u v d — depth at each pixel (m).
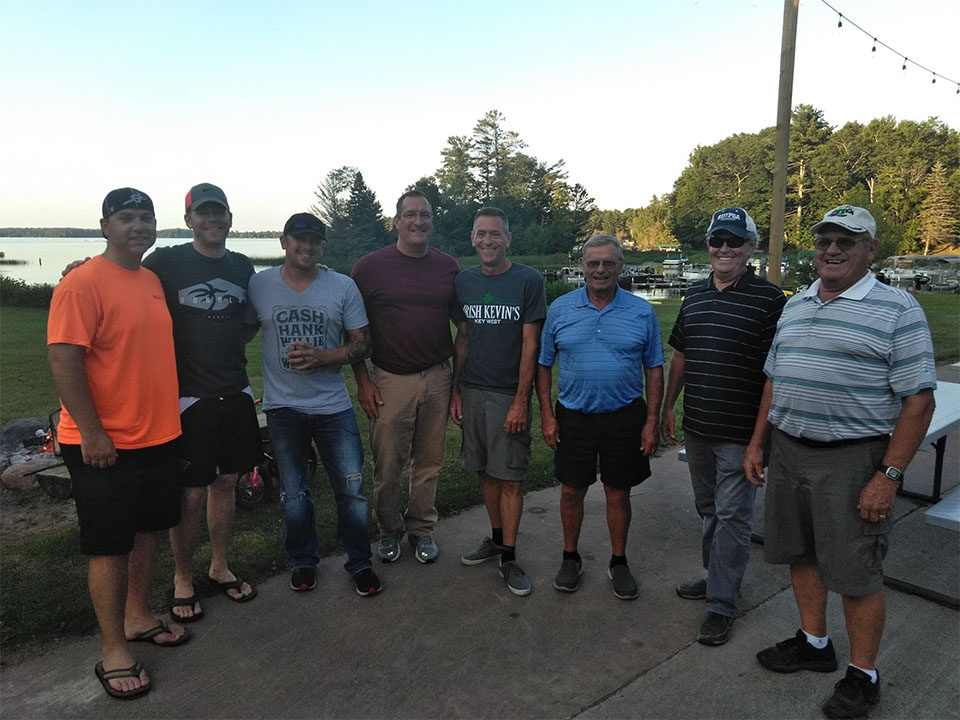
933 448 5.41
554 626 2.94
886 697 2.43
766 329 2.79
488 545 3.57
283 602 3.13
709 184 87.44
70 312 2.36
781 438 2.52
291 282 3.15
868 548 2.32
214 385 2.92
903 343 2.20
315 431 3.28
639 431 3.15
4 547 3.60
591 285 3.06
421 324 3.35
